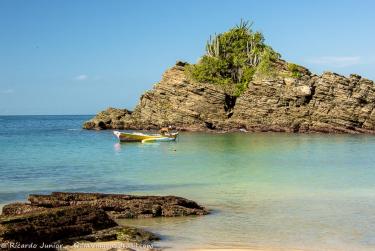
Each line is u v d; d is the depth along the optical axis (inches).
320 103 3912.4
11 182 1315.2
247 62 4453.7
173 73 4330.7
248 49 4539.9
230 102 4200.3
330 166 1758.1
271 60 4188.0
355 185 1296.8
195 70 4291.3
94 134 3831.2
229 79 4328.3
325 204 1024.9
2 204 999.0
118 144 2792.8
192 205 944.9
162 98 4288.9
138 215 874.8
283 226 826.2
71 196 896.3
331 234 776.3
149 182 1333.7
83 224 701.9
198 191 1190.9
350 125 3833.7
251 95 4047.7
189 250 669.9
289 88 3964.1
